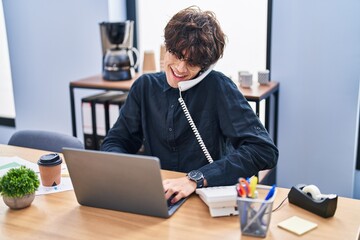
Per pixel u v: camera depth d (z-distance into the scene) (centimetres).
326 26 248
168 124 171
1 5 361
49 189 150
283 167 281
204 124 168
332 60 251
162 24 306
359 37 242
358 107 254
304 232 118
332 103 257
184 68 159
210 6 285
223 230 121
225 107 164
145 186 124
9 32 358
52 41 339
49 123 364
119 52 281
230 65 288
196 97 168
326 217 126
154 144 179
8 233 121
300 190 134
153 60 290
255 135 156
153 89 176
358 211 130
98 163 125
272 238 116
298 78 263
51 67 347
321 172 271
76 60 334
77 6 320
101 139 275
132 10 316
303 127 269
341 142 261
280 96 271
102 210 134
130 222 126
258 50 277
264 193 132
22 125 379
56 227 124
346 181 265
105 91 314
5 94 389
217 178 146
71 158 129
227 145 175
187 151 173
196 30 154
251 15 274
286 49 262
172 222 126
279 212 130
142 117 179
